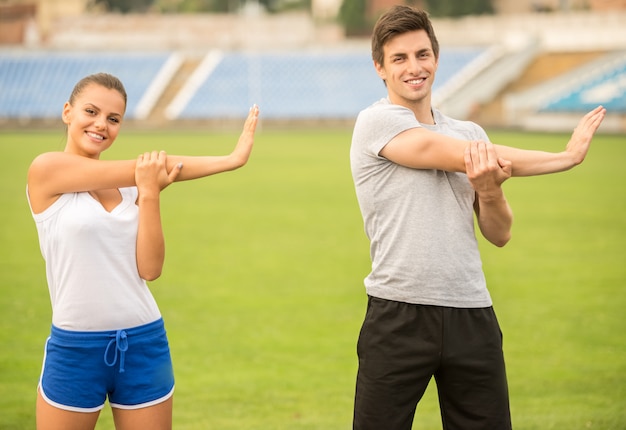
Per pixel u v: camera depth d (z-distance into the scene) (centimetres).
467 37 4919
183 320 882
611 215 1642
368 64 4900
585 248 1299
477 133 409
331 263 1195
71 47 5159
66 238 364
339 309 934
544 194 1981
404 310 374
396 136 373
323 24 6388
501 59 4650
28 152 2950
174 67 4975
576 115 3997
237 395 651
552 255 1245
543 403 625
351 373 709
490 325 379
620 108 3891
